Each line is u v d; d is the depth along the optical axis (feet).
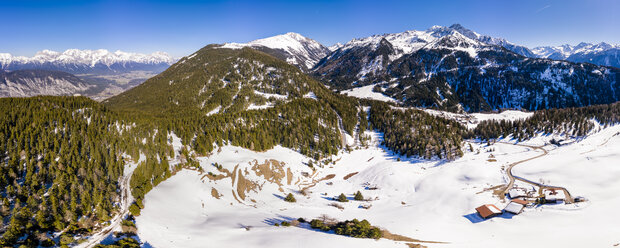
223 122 544.21
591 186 320.70
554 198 297.94
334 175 485.15
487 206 296.51
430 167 475.72
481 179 386.73
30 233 203.82
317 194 400.06
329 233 243.81
